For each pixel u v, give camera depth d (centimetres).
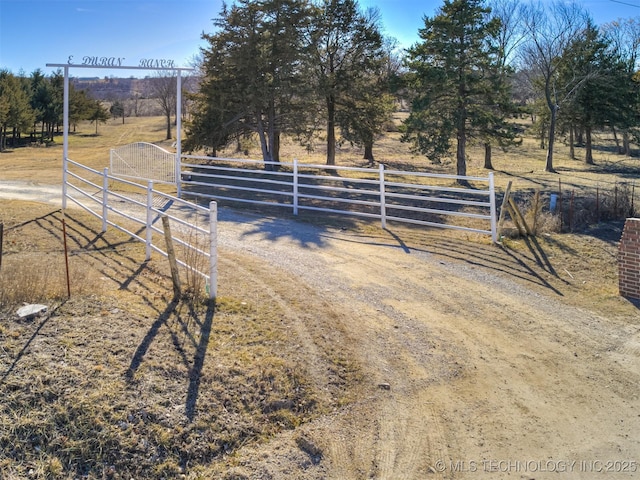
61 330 587
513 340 721
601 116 3709
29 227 1219
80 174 2381
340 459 474
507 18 3544
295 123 2672
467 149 4553
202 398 516
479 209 1736
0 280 695
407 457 480
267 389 548
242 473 445
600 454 492
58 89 5403
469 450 492
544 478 459
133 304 705
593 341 729
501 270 1023
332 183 2400
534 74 4162
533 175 3102
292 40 2412
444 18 2402
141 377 524
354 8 2744
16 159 3131
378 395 571
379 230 1338
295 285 873
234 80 2508
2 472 402
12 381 479
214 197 1745
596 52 3634
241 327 679
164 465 441
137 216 1405
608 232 1342
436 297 865
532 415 550
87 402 473
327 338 680
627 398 589
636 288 892
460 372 629
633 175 3120
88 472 424
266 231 1283
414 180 2753
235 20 2356
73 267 894
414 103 2519
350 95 2812
